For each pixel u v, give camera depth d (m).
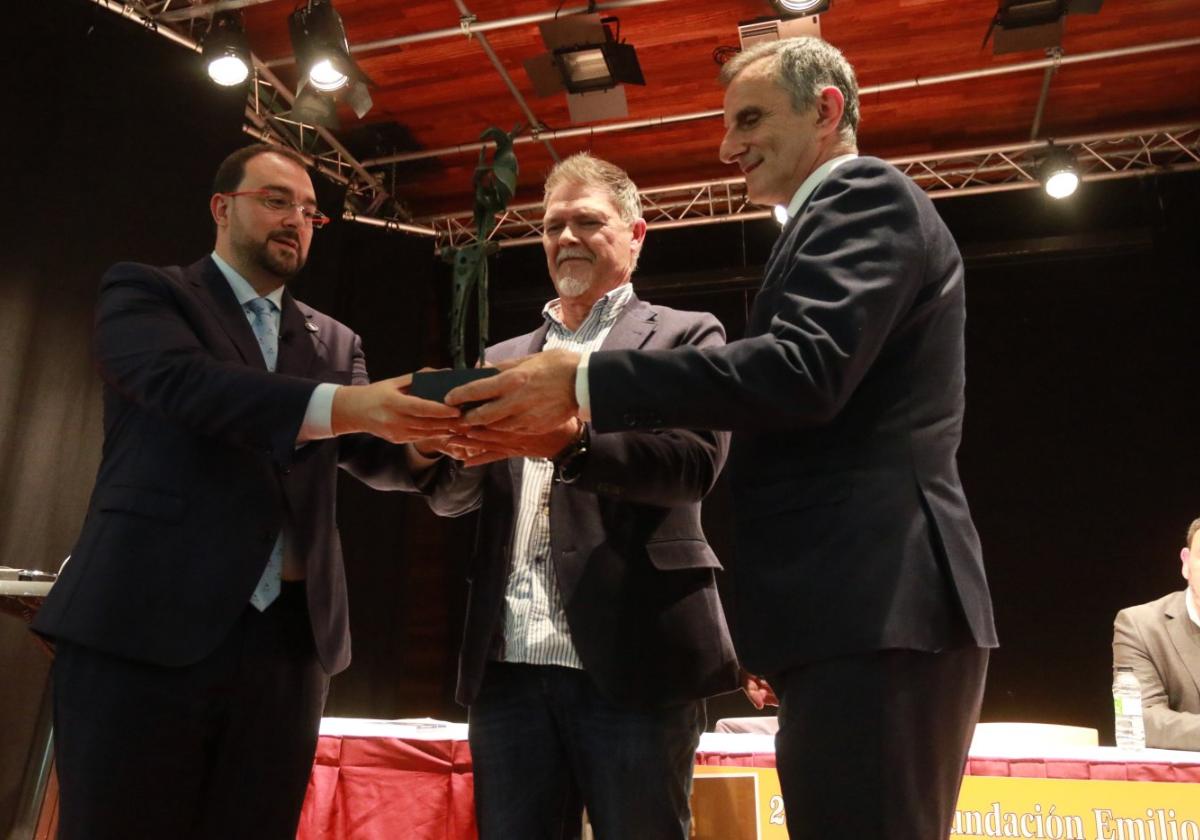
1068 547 6.04
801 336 1.13
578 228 1.80
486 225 1.61
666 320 1.77
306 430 1.42
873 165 1.27
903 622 1.10
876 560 1.13
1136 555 5.93
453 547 6.54
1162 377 6.10
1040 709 5.86
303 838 2.09
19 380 3.99
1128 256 6.30
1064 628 5.94
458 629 6.39
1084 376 6.24
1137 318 6.21
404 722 2.43
